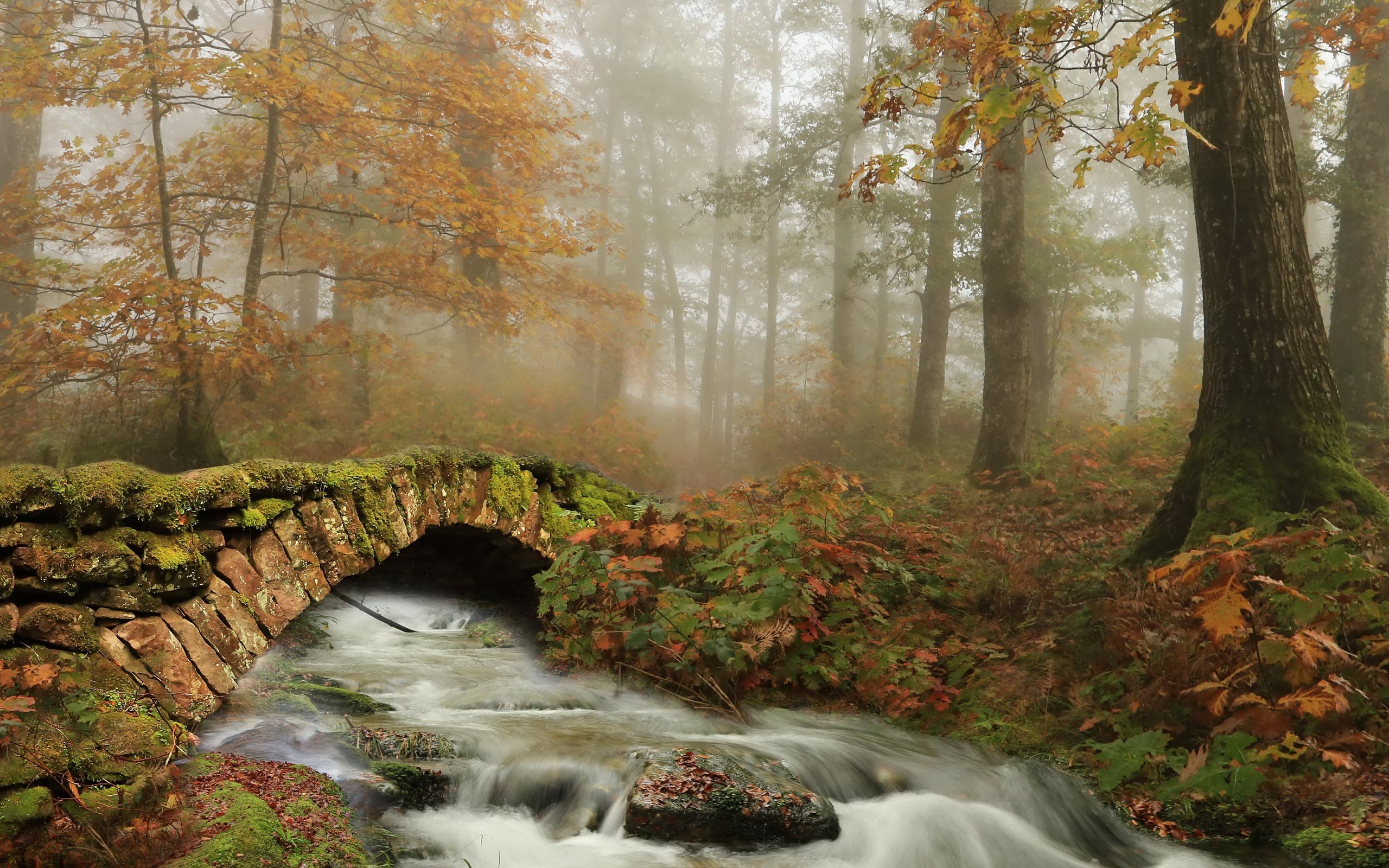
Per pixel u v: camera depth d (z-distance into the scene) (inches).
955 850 141.1
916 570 259.1
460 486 206.1
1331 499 227.9
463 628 263.6
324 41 444.8
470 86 429.4
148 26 374.3
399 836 124.5
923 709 196.9
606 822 139.7
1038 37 194.5
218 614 139.6
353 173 420.8
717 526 240.2
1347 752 155.3
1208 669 172.9
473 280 589.0
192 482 138.5
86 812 98.4
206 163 453.1
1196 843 147.0
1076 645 204.5
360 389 557.3
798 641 213.0
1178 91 173.9
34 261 407.5
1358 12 257.3
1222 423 248.2
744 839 135.6
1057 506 368.8
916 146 206.4
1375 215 482.6
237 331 346.9
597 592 219.5
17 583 115.8
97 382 360.5
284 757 136.9
